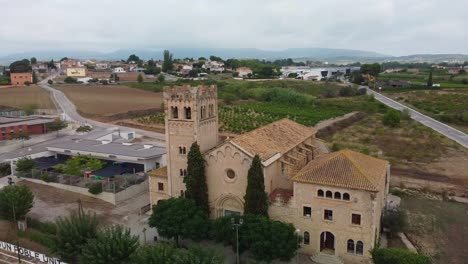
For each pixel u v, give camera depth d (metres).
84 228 57.38
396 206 75.12
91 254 51.75
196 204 64.69
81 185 87.19
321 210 58.28
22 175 95.62
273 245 53.03
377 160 68.38
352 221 56.66
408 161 113.00
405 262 50.34
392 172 103.00
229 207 65.69
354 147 126.25
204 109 68.31
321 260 57.75
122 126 171.12
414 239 65.75
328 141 138.50
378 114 198.12
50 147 109.25
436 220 73.31
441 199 84.50
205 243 63.59
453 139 138.38
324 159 63.81
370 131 156.12
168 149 70.06
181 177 70.06
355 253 57.22
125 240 53.03
